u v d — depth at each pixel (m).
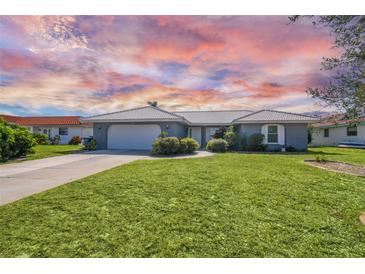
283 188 5.86
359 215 4.21
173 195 5.34
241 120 18.81
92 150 18.55
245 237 3.44
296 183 6.33
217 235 3.51
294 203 4.82
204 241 3.35
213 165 9.37
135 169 8.54
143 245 3.27
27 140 14.06
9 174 8.38
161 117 18.16
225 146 17.44
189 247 3.22
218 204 4.77
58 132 32.22
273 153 15.93
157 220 4.03
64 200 5.08
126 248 3.21
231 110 27.52
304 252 3.10
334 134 26.09
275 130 18.80
